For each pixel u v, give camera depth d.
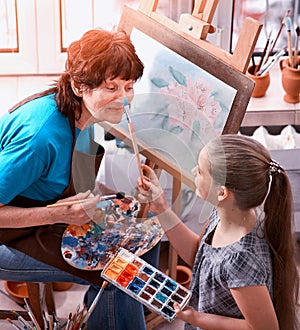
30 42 2.74
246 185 1.70
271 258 1.80
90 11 2.74
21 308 2.50
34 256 1.99
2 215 1.88
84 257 1.98
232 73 1.95
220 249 1.79
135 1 2.75
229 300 1.81
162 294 1.79
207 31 2.04
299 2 2.84
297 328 1.92
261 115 2.64
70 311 2.51
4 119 1.90
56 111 1.86
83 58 1.77
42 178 1.89
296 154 2.56
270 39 2.88
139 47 2.14
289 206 1.77
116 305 2.07
